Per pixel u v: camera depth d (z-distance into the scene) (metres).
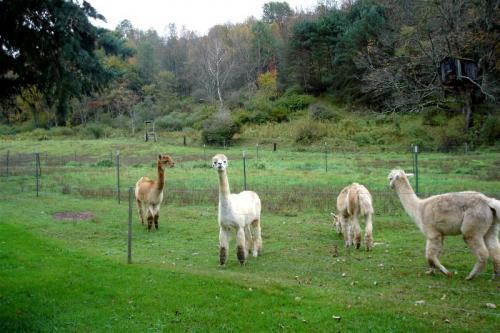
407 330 5.25
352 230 9.98
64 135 61.62
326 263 8.51
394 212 13.10
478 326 5.33
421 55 37.84
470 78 23.75
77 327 5.59
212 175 23.14
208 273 7.70
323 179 20.38
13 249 9.11
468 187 16.22
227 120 46.81
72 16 6.49
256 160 32.06
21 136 61.50
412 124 42.84
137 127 64.19
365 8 57.06
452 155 31.16
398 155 32.56
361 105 53.66
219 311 5.98
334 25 60.50
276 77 69.06
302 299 6.35
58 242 10.27
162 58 92.19
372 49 44.56
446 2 34.66
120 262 8.41
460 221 6.92
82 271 7.73
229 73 73.31
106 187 19.92
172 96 76.19
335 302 6.21
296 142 44.50
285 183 19.34
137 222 13.24
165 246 10.39
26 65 7.57
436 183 17.59
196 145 46.41
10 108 13.68
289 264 8.52
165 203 16.08
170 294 6.60
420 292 6.68
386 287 6.97
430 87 36.31
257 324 5.56
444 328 5.27
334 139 43.16
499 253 6.91
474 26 35.69
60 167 30.41
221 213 8.37
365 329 5.32
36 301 6.41
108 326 5.61
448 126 40.19
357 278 7.49
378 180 19.28
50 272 7.66
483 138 35.53
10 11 6.34
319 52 60.38
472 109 38.62
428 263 7.48
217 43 74.75
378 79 40.12
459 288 6.75
